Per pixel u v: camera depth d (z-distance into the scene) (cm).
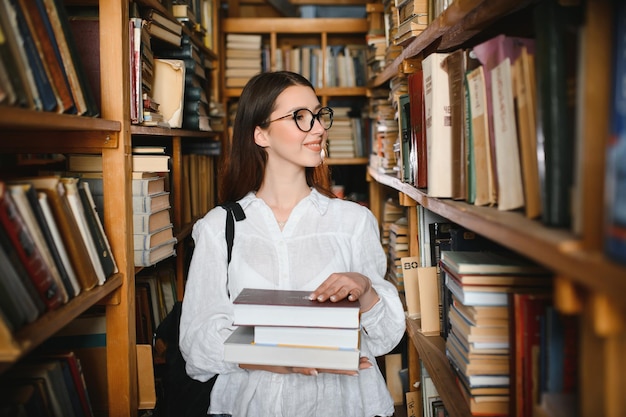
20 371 129
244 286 152
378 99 340
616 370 63
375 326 150
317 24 406
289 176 160
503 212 102
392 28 248
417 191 168
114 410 169
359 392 153
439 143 136
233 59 403
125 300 167
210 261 157
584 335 70
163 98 229
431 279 188
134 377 173
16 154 175
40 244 114
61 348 171
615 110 59
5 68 100
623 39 59
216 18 369
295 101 154
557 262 65
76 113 138
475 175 121
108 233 166
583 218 64
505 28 148
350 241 161
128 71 171
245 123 162
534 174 91
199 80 313
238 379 154
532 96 92
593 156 64
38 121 104
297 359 124
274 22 403
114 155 164
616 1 61
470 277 117
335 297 125
